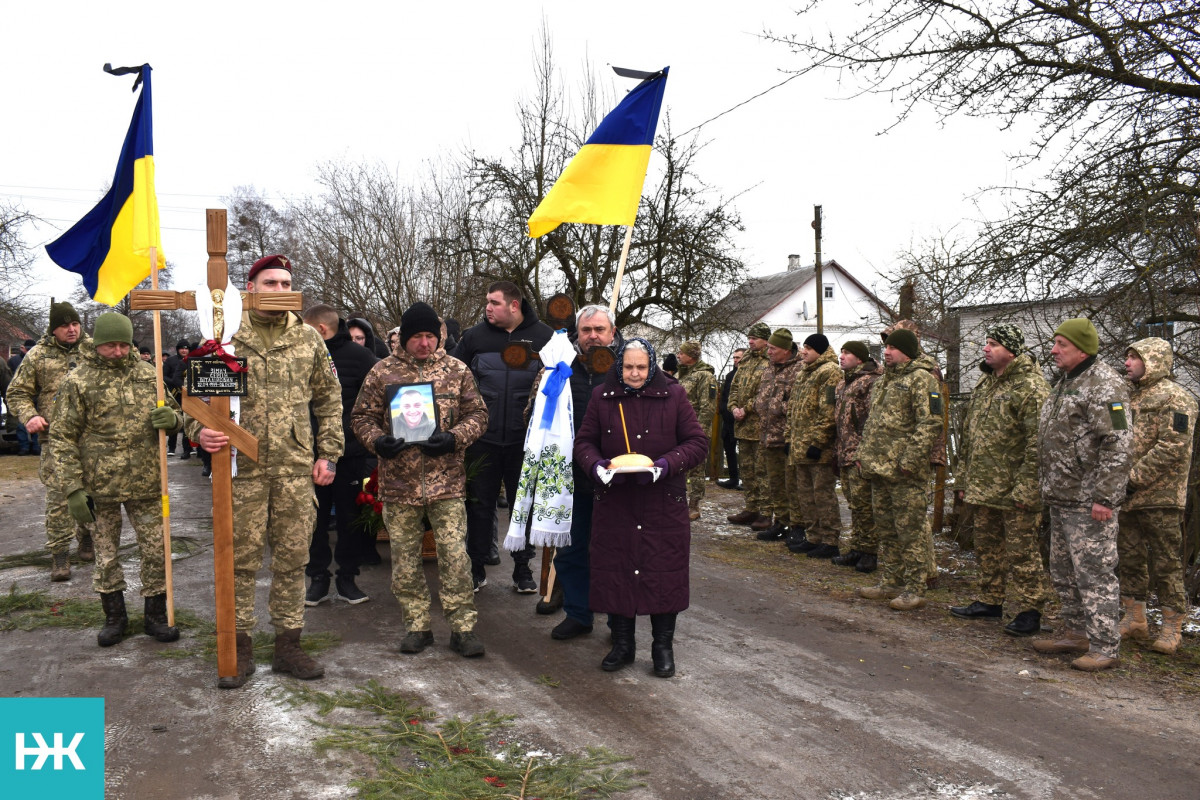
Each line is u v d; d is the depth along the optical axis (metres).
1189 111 5.61
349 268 23.27
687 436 4.30
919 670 4.38
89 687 3.85
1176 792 3.06
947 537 8.02
